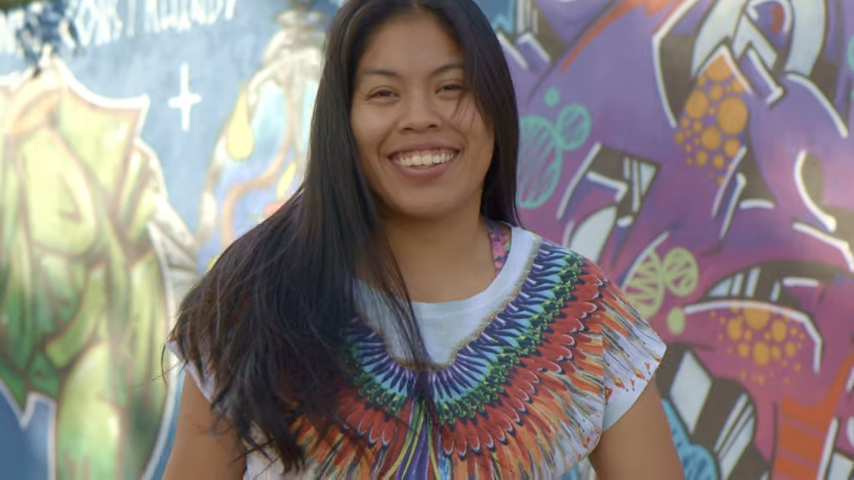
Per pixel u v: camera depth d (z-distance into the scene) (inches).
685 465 157.6
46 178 255.0
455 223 68.3
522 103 176.1
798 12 150.3
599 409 66.8
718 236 156.1
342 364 63.7
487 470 63.7
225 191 221.6
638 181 163.5
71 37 250.8
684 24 160.4
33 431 254.7
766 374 150.9
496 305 67.6
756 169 153.2
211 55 225.5
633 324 69.8
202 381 65.5
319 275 65.1
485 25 67.2
